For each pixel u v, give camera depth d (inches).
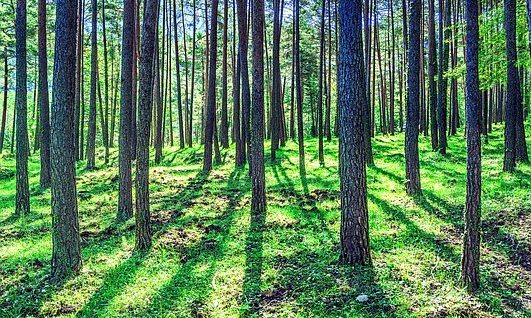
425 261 311.9
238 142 848.3
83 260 346.9
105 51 1103.6
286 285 286.4
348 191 306.7
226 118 1088.2
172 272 316.8
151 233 392.8
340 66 302.5
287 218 446.6
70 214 315.9
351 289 269.1
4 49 1196.5
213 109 797.9
